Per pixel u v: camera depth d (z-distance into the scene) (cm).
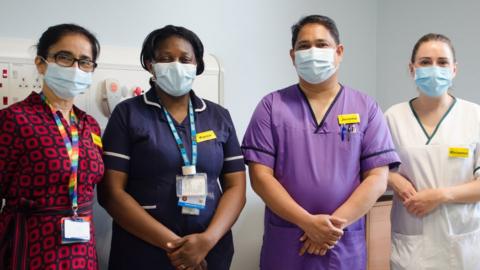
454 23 261
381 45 310
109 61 202
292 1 277
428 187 186
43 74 146
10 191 134
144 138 159
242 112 262
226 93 257
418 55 188
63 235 133
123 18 226
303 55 169
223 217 160
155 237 148
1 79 182
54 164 134
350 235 165
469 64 254
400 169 194
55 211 135
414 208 181
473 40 251
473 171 187
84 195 142
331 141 167
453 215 183
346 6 299
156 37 165
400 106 201
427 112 194
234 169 172
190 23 245
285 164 168
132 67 206
